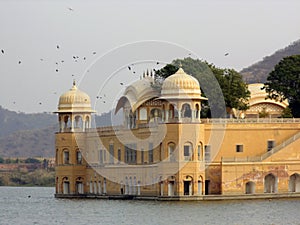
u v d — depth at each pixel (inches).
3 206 5511.8
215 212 4505.4
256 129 5625.0
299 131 5684.1
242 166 5433.1
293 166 5536.4
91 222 4220.0
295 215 4350.4
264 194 5408.5
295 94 6269.7
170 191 5295.3
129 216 4407.0
